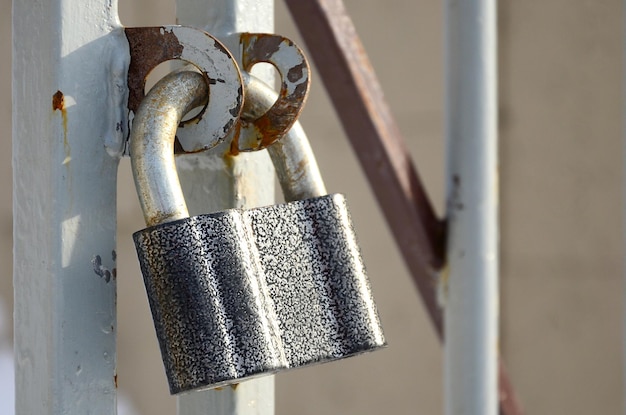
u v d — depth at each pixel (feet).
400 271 11.93
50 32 2.73
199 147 2.83
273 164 3.14
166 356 2.67
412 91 11.85
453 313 4.35
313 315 2.87
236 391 3.25
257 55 2.94
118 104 2.84
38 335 2.82
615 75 11.19
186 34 2.79
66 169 2.77
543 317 11.60
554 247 11.53
